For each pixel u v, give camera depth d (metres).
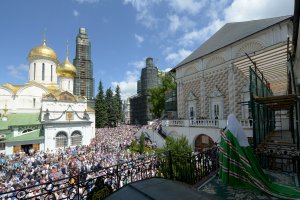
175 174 7.41
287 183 6.18
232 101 22.73
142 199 2.50
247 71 10.80
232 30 26.86
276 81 13.59
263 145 8.19
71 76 50.72
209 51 26.42
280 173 7.08
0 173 18.47
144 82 117.94
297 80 9.60
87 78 123.56
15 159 24.25
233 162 6.06
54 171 17.58
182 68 31.59
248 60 9.20
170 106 48.62
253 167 5.85
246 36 20.59
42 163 21.56
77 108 41.94
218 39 28.16
